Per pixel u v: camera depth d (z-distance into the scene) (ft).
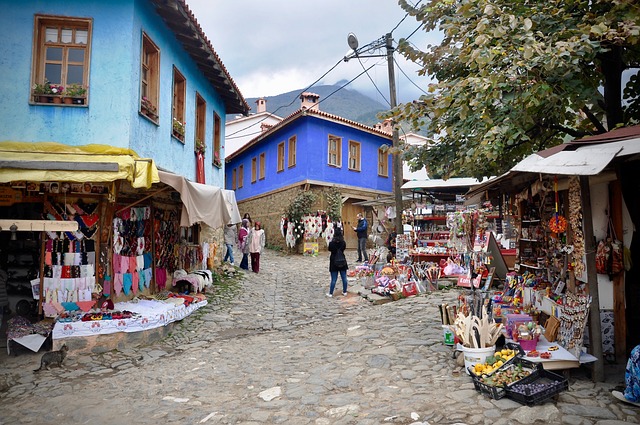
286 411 15.25
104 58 27.78
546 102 21.91
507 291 26.12
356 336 24.62
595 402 13.71
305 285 44.65
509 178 22.04
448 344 20.89
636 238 17.52
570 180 17.34
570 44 18.16
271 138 81.56
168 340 26.55
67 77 27.96
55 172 23.48
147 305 28.96
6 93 26.81
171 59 35.27
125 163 24.00
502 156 26.27
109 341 24.30
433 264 39.73
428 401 14.75
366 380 17.56
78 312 25.75
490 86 20.51
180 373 20.59
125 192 29.84
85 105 27.37
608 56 24.36
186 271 39.37
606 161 13.05
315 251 68.80
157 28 32.24
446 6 25.48
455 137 25.68
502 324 19.39
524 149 26.66
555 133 26.40
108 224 28.09
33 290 26.45
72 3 27.68
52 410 16.72
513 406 13.62
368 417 13.99
